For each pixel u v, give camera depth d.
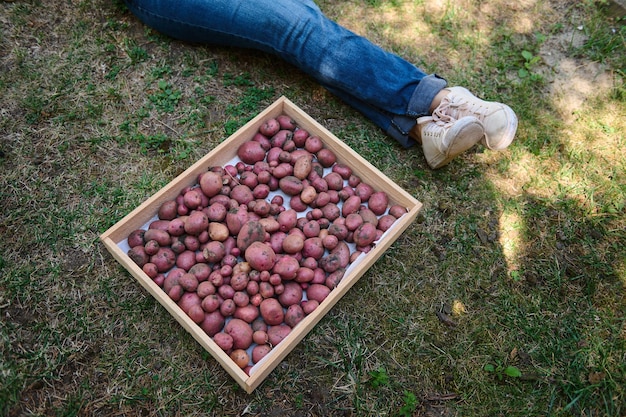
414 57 2.40
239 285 1.62
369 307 1.85
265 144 1.94
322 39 1.96
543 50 2.48
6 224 1.83
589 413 1.73
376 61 1.98
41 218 1.86
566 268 1.99
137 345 1.70
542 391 1.75
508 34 2.49
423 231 2.01
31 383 1.60
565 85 2.39
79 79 2.13
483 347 1.82
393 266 1.93
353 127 2.19
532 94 2.36
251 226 1.67
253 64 2.29
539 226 2.07
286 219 1.75
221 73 2.25
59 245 1.82
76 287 1.77
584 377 1.79
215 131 2.12
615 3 2.58
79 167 1.97
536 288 1.94
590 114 2.33
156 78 2.19
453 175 2.13
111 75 2.16
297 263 1.66
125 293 1.78
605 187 2.17
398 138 2.12
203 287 1.60
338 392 1.70
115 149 2.02
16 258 1.78
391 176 2.11
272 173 1.88
